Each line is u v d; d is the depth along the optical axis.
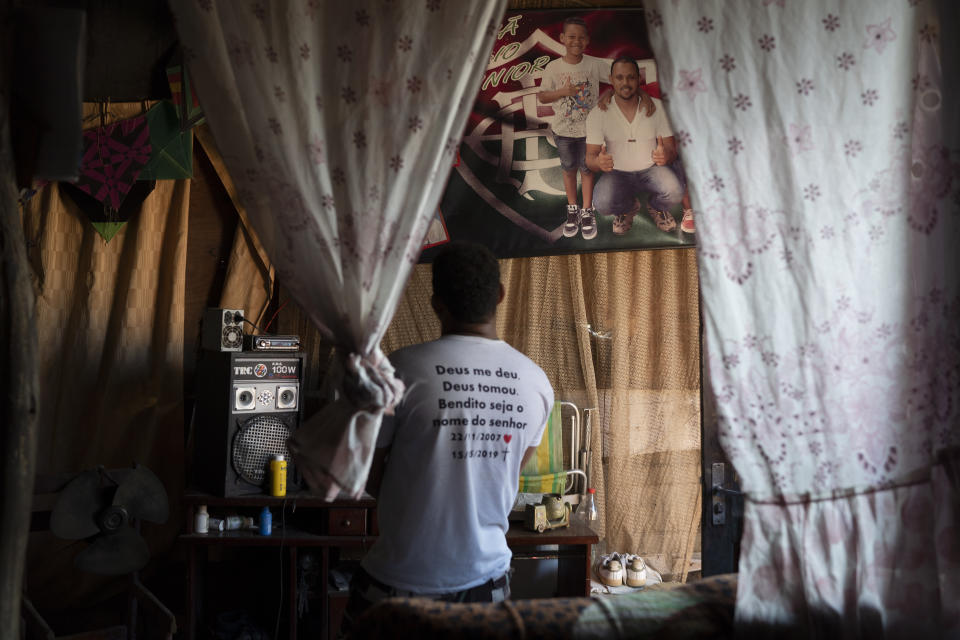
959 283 1.90
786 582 1.79
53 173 2.04
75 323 3.96
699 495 4.38
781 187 1.84
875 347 1.86
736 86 1.84
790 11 1.85
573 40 4.02
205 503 3.48
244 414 3.54
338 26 1.85
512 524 3.55
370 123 1.84
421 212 1.84
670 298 4.39
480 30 1.87
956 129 1.90
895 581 1.82
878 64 1.86
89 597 3.95
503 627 1.58
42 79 2.02
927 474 1.84
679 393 4.39
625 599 1.72
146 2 2.71
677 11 1.83
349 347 1.83
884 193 1.86
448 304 2.07
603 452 4.36
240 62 1.81
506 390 2.01
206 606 4.03
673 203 4.09
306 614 3.74
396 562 1.97
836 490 1.82
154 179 3.90
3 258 1.91
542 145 4.05
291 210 1.82
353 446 1.81
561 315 4.36
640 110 4.06
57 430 3.92
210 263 4.30
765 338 1.83
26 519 1.91
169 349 4.08
